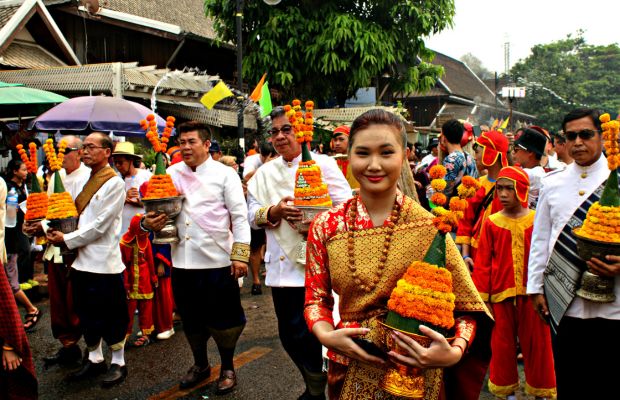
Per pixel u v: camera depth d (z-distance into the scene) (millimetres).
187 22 16734
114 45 14164
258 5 13367
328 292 1973
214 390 4059
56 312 4555
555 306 2898
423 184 7223
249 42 13570
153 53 15156
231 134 14891
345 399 1854
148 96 10789
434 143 8695
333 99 16641
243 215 4000
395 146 1780
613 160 2492
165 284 5250
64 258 4309
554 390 3562
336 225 1896
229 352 4070
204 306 4008
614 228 2516
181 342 5207
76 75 10102
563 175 2996
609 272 2539
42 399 3945
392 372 1703
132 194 5465
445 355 1614
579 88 33469
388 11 13961
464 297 1790
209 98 4801
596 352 2748
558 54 36219
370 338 1791
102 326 4168
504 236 3645
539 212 3105
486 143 4344
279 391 4035
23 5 10672
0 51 10469
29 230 4410
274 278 3664
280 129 3721
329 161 3723
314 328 1851
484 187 4383
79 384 4203
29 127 7762
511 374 3643
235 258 3914
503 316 3648
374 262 1792
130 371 4477
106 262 4121
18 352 2842
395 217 1818
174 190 3879
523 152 4848
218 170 4066
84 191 4188
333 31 12930
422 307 1622
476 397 1861
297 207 3346
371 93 16203
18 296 5570
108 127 7609
